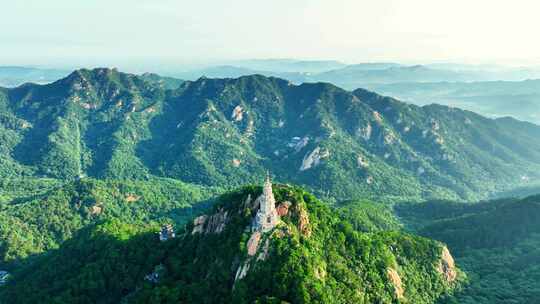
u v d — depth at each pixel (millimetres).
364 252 173750
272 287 135625
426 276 198250
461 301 193625
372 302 158000
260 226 150125
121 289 180500
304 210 163000
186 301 146125
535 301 187875
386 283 170000
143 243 197625
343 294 146000
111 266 188000
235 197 176750
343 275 154625
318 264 146375
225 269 148750
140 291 167125
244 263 144375
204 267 158125
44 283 195500
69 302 174875
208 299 143375
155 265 181625
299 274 136125
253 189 174750
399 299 167875
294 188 188625
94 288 181000
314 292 133625
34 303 182125
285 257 140125
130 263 187375
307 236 157625
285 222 155750
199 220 181500
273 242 144625
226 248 154000
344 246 170125
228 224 164875
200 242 171375
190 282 157625
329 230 170875
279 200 161875
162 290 152250
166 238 197500
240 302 133500
